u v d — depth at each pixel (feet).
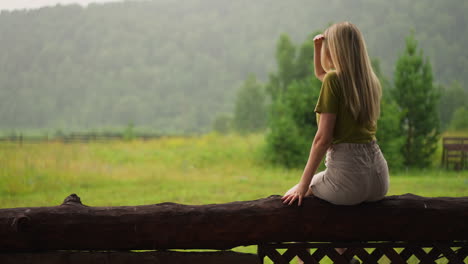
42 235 8.79
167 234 8.84
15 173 31.55
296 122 48.96
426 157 51.13
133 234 8.82
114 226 8.79
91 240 8.84
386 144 45.83
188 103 595.06
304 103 48.37
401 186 31.83
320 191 8.93
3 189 27.09
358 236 9.06
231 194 27.32
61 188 29.01
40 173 32.76
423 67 52.06
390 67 558.97
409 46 52.47
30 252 9.11
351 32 8.48
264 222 8.88
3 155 45.06
